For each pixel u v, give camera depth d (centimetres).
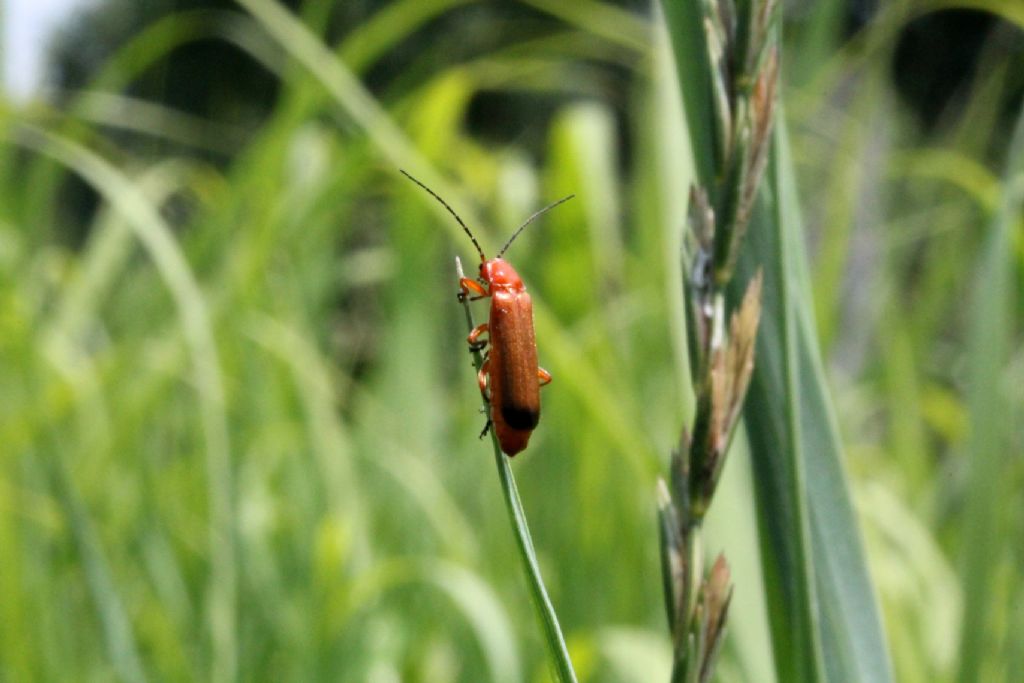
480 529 22
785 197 15
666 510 13
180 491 20
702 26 14
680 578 13
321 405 21
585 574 20
